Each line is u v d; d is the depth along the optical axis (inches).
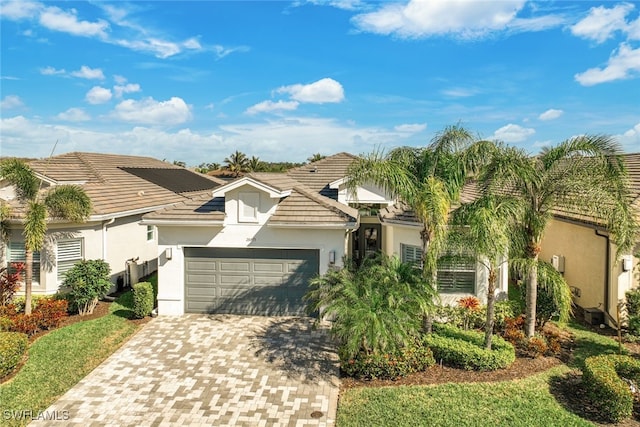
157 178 1234.6
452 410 372.8
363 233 924.0
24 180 588.1
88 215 654.5
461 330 519.5
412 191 482.6
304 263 625.0
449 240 460.1
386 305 444.8
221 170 3599.9
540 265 484.4
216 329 577.3
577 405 384.5
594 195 432.5
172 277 634.8
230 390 419.5
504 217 420.5
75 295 621.3
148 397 406.3
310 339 544.1
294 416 376.5
